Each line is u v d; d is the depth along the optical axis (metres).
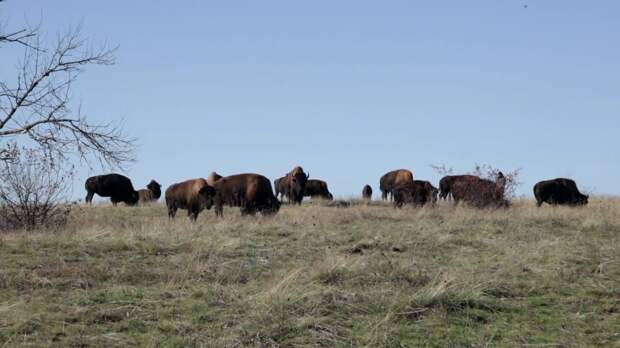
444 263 39.66
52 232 48.09
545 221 56.41
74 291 31.89
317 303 30.06
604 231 52.09
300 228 50.66
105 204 91.12
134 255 39.62
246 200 66.81
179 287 33.00
